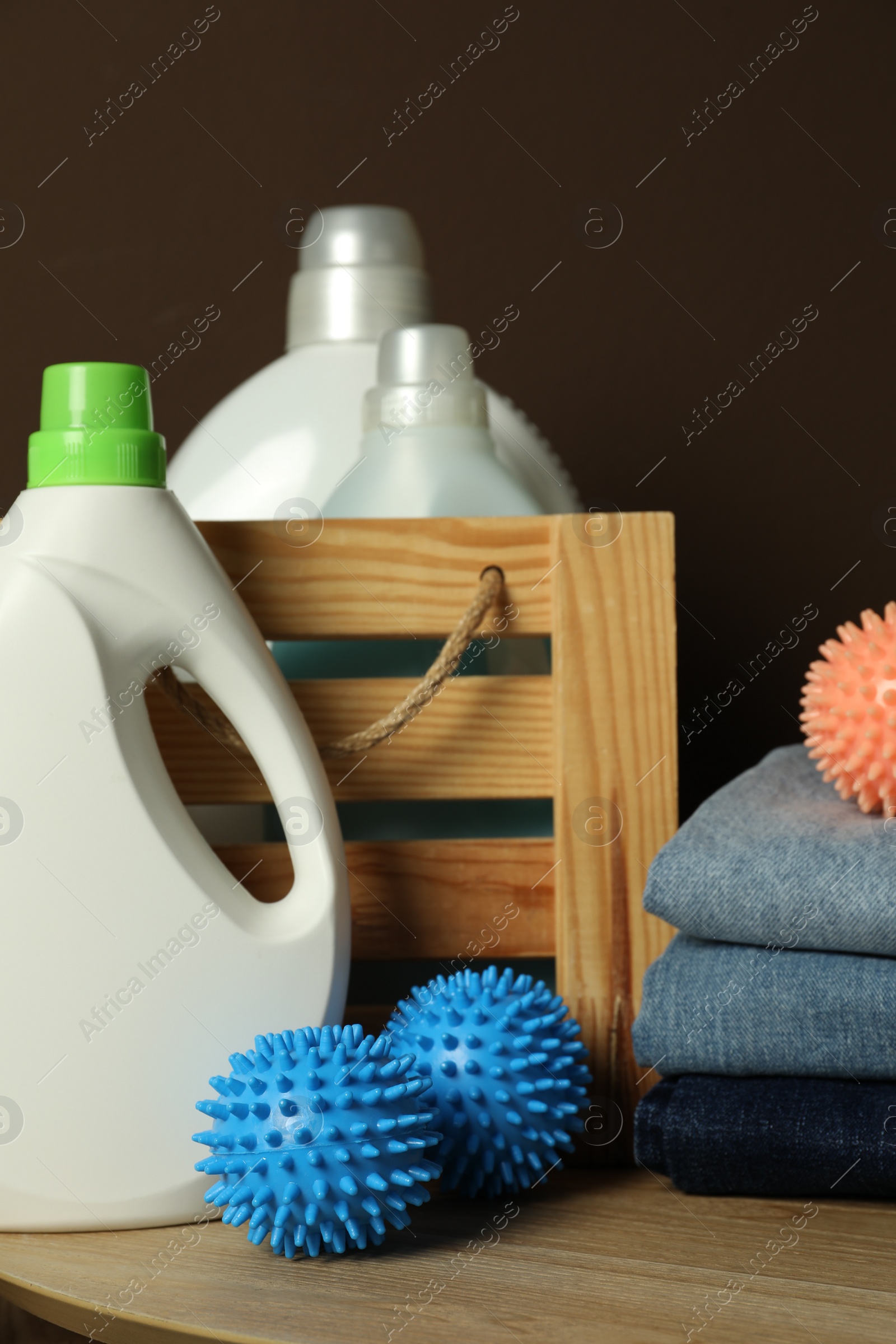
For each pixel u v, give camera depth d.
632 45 0.93
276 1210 0.43
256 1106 0.42
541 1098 0.49
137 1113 0.49
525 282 0.94
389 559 0.60
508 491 0.66
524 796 0.60
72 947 0.49
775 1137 0.51
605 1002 0.60
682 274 0.93
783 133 0.92
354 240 0.79
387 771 0.60
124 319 0.94
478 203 0.94
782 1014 0.52
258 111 0.94
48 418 0.54
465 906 0.61
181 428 0.95
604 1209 0.52
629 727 0.60
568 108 0.93
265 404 0.76
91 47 0.93
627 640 0.59
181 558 0.53
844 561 0.92
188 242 0.94
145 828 0.50
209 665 0.53
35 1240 0.49
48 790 0.49
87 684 0.50
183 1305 0.42
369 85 0.94
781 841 0.54
